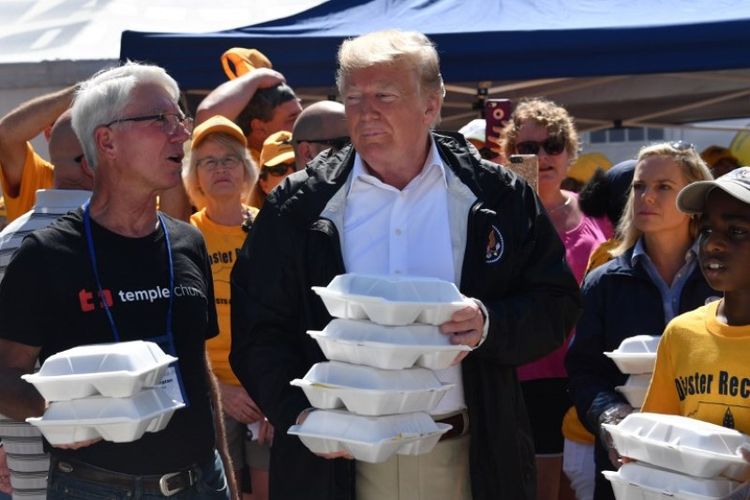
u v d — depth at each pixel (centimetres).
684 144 428
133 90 311
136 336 306
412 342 274
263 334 326
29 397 291
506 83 902
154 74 318
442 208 325
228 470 347
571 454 475
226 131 482
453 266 320
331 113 474
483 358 315
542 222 329
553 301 324
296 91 891
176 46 714
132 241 314
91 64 708
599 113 1097
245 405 461
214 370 467
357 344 273
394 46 315
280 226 325
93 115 312
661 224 418
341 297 276
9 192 468
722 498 261
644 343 350
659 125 1162
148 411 274
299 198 327
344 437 275
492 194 325
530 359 319
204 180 479
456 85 882
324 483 315
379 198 326
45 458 366
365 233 324
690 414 297
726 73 878
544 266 326
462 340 285
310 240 321
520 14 746
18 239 369
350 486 317
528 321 312
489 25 725
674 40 686
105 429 271
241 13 812
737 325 294
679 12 723
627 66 694
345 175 331
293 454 320
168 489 304
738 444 264
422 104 319
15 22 795
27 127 450
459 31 704
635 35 690
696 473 264
